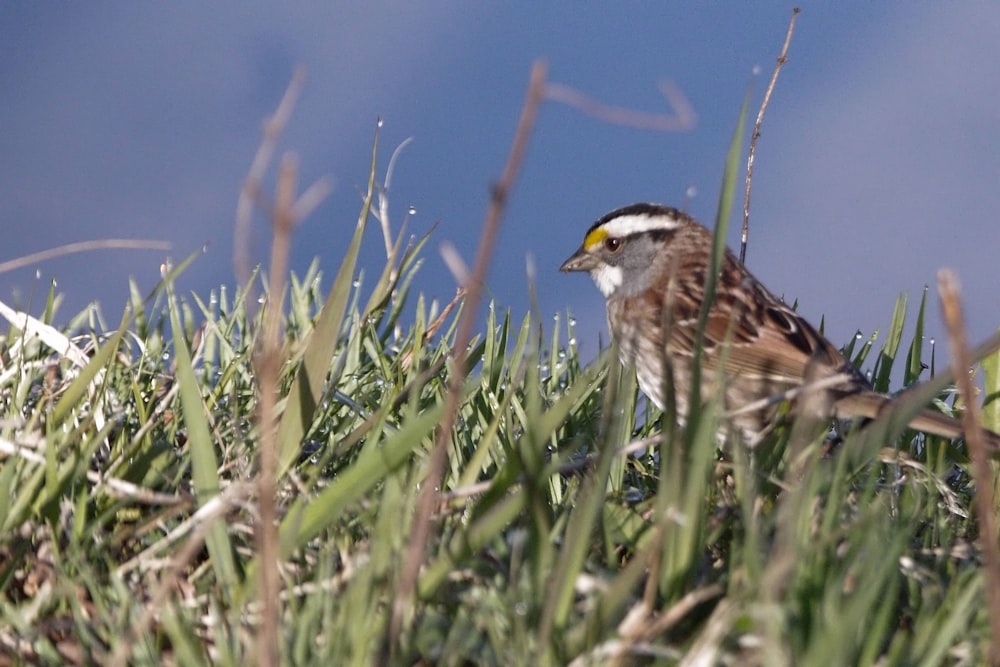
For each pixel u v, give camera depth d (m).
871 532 6.04
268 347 7.75
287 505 7.57
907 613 6.45
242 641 5.92
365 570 5.58
